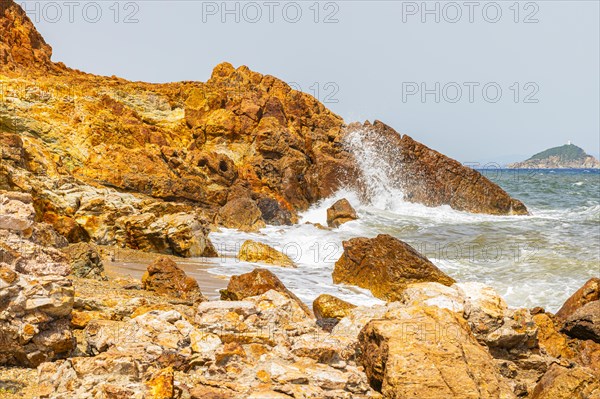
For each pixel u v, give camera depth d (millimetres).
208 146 38594
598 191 58781
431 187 40562
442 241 28109
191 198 30859
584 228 31328
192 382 8266
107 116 32281
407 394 8047
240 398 7746
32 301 8617
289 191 36875
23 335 8445
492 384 8312
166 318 9281
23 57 38062
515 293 18500
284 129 38812
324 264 22453
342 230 30781
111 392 7395
